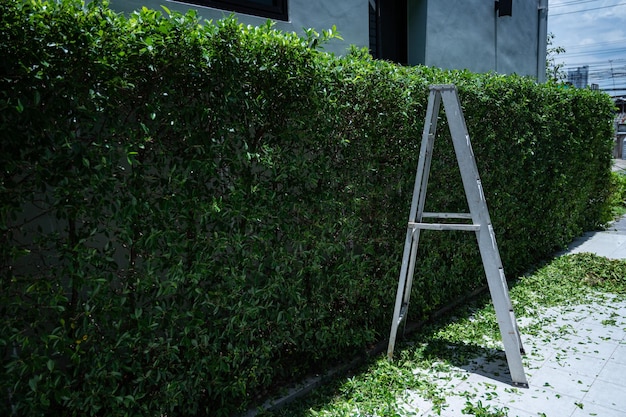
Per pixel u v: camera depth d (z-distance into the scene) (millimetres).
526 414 3533
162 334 3164
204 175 3113
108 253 2736
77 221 2682
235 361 3393
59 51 2445
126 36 2666
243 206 3314
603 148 9773
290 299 3754
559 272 7105
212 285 3291
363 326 4559
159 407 3086
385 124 4371
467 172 4133
